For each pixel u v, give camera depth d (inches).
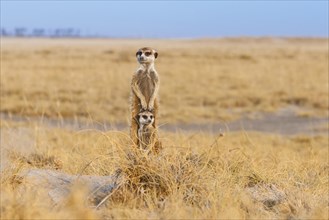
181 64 3201.3
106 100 1847.9
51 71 2632.9
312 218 375.6
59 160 593.6
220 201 388.5
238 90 2102.6
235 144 987.9
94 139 930.1
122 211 374.9
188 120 1600.6
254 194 438.9
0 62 3058.6
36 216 345.7
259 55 3890.3
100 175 490.0
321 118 1699.1
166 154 441.7
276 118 1699.1
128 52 3969.0
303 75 2600.9
